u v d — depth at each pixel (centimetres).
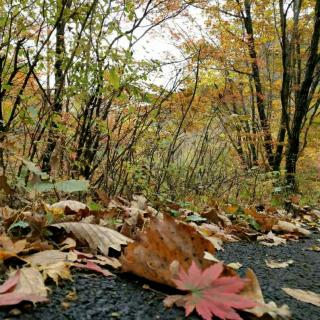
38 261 138
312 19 972
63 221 184
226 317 100
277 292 154
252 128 944
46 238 170
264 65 1039
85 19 271
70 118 315
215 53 717
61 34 293
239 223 331
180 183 429
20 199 216
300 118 775
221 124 662
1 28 291
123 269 139
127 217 243
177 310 113
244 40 871
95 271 141
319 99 1031
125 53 284
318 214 542
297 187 768
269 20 976
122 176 362
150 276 131
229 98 736
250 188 566
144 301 118
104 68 284
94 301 115
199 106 577
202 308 102
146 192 343
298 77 1016
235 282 109
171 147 404
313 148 1155
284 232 340
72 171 271
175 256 131
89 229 167
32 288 111
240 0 970
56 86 292
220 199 463
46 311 105
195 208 349
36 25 315
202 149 468
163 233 140
